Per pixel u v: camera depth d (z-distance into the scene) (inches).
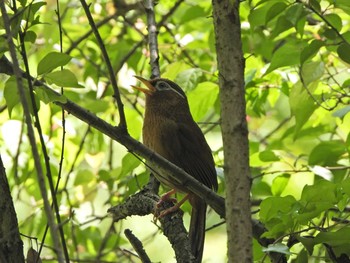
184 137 431.5
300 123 384.5
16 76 239.0
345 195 319.3
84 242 513.3
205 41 527.8
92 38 526.0
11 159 540.4
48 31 504.1
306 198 301.6
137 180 409.1
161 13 601.6
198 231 397.1
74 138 527.5
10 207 318.0
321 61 363.9
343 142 441.4
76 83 298.8
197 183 326.0
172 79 451.8
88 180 481.4
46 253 526.3
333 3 350.6
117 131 314.5
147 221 703.1
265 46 462.3
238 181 260.4
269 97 490.0
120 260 547.2
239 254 253.6
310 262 408.8
